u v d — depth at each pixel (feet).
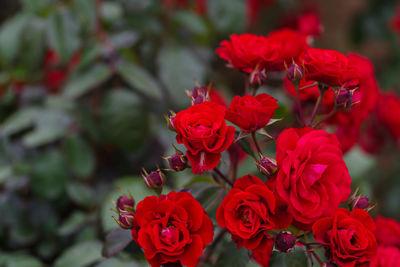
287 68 2.94
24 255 3.69
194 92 2.92
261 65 2.98
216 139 2.72
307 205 2.68
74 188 3.91
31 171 3.85
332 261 2.73
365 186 3.75
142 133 4.10
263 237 2.74
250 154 2.88
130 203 2.91
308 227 2.75
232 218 2.69
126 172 4.54
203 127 2.70
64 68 4.70
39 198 3.84
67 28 3.90
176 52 4.25
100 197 4.10
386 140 4.78
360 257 2.70
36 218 3.85
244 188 2.73
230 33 4.09
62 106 4.16
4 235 3.90
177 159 2.80
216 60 7.05
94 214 3.85
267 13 6.65
